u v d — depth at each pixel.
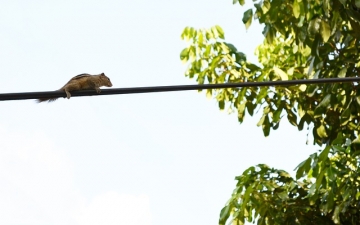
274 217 14.81
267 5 15.42
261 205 14.91
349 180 14.02
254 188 15.06
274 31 15.86
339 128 16.50
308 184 15.86
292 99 17.25
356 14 14.23
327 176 14.09
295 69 17.48
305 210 14.91
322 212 14.97
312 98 17.03
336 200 14.91
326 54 15.54
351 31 15.23
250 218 15.20
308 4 14.71
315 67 15.62
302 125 17.08
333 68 15.66
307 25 15.44
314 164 14.02
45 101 11.12
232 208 14.98
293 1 15.41
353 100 15.41
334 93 15.48
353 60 15.42
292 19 15.66
